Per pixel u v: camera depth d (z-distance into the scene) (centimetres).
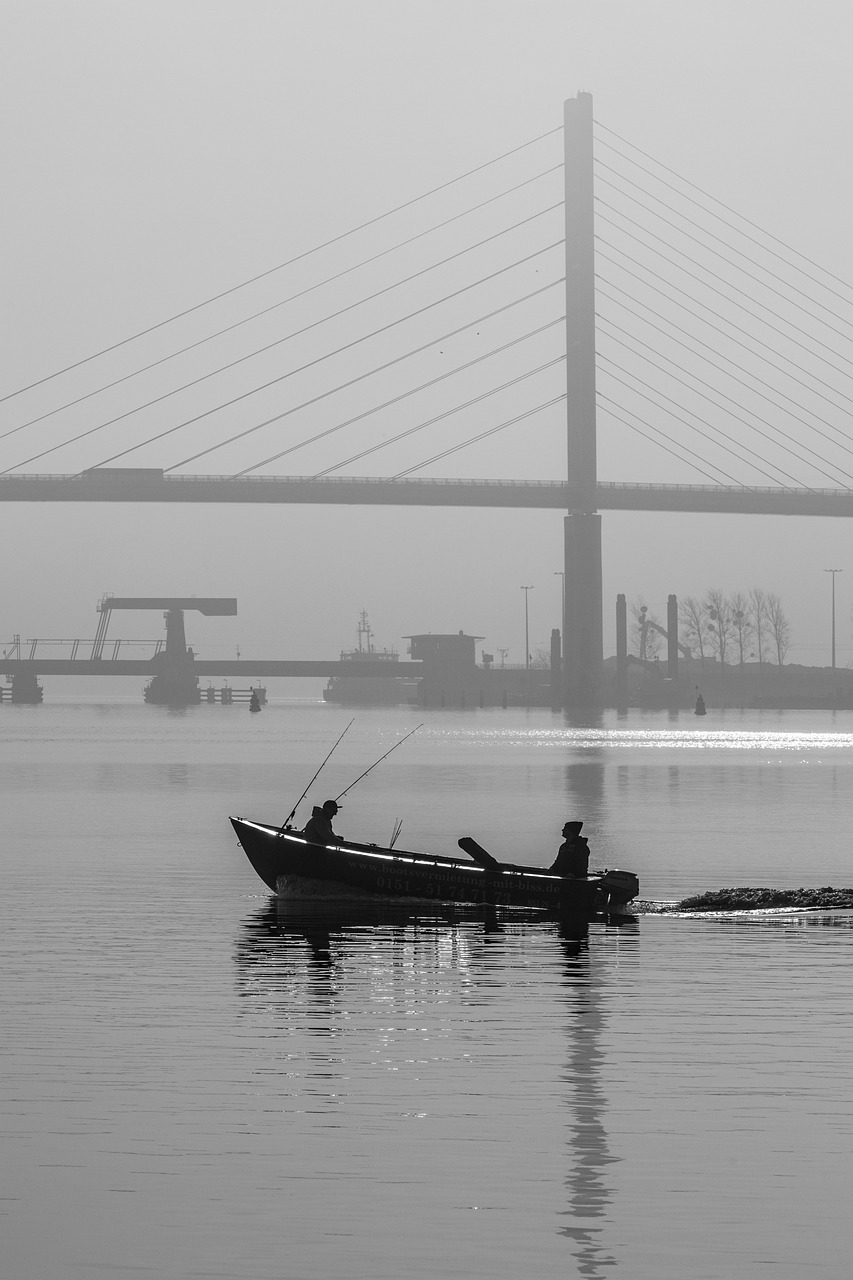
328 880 5659
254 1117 2759
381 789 11931
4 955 4497
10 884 6191
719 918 5309
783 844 7731
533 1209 2303
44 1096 2897
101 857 7188
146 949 4603
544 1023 3541
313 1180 2428
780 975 4184
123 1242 2177
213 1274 2070
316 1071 3089
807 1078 3042
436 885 5519
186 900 5738
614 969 4291
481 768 15050
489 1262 2111
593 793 11475
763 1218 2270
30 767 15350
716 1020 3572
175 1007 3709
